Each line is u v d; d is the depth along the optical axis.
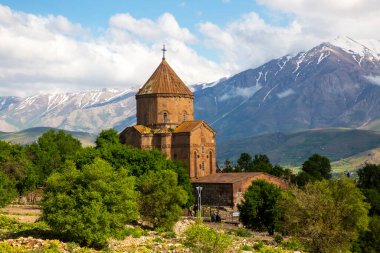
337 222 62.12
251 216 87.12
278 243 73.81
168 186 80.25
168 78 133.50
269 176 127.88
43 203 59.28
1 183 79.56
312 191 64.12
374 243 86.69
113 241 63.34
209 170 130.62
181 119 132.12
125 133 129.88
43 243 55.97
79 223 56.84
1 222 71.69
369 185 136.00
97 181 59.19
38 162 125.12
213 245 44.81
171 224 79.81
